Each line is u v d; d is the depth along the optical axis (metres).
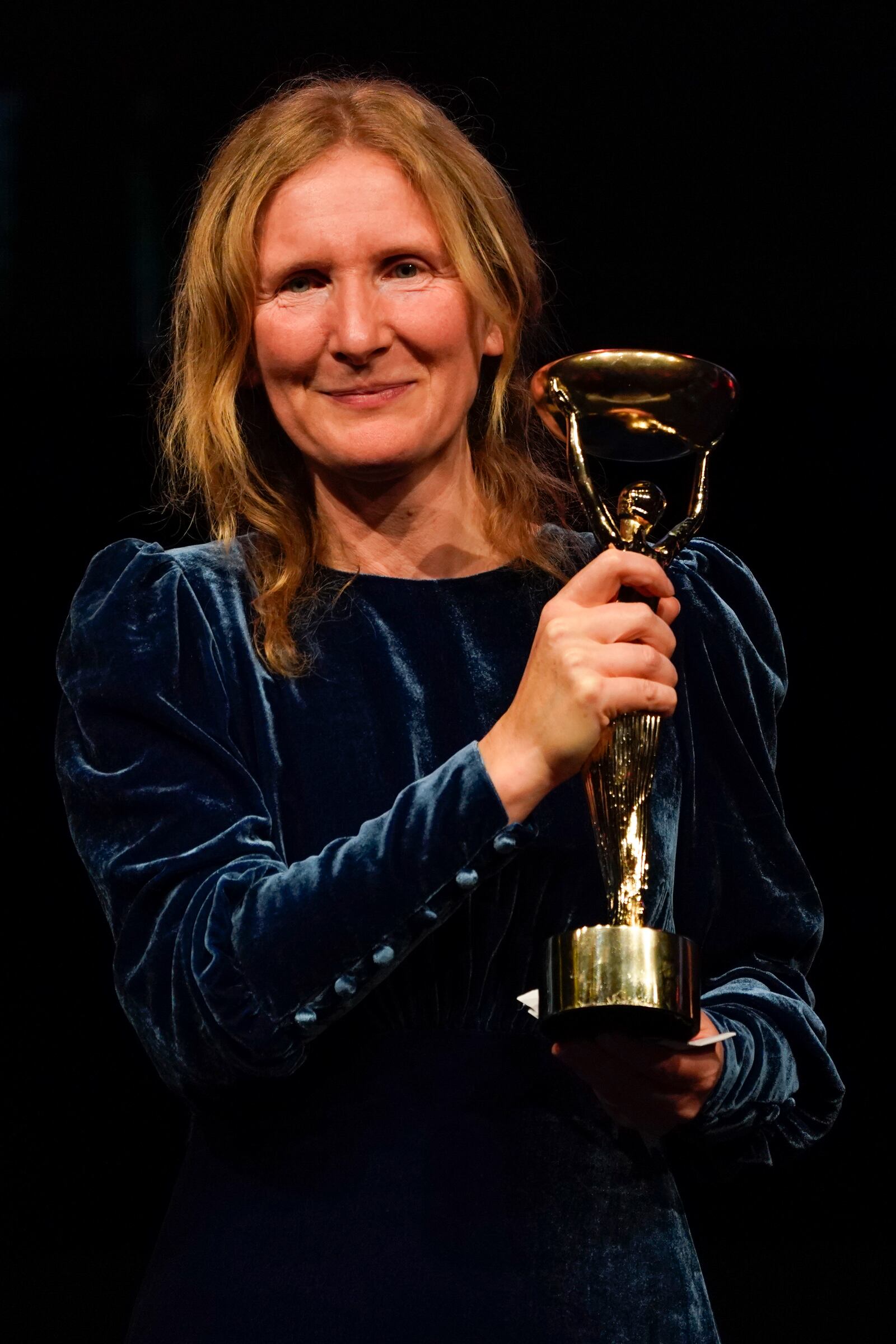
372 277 4.27
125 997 3.97
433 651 4.43
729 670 4.75
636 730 3.76
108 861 4.10
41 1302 10.76
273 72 9.56
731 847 4.61
